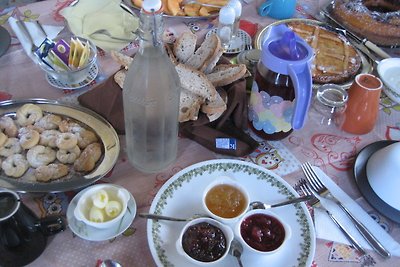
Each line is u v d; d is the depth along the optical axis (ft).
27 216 1.92
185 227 2.04
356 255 2.17
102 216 2.08
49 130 2.50
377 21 3.61
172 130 2.38
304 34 3.57
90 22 3.35
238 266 1.99
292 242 2.13
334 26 3.81
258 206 2.26
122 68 2.82
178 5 3.68
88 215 2.11
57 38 3.29
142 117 2.24
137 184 2.43
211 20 3.73
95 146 2.45
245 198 2.21
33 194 2.27
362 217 2.33
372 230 2.27
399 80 3.19
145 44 2.00
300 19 3.81
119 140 2.62
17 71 3.08
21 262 1.96
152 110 2.21
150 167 2.48
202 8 3.70
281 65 2.28
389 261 2.16
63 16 3.42
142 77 2.10
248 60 3.10
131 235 2.17
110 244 2.12
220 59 2.94
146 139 2.35
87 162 2.35
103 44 3.28
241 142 2.67
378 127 2.94
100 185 2.21
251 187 2.40
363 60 3.39
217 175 2.43
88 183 2.29
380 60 3.45
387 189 2.38
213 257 1.97
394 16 3.63
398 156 2.37
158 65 2.08
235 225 2.07
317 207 2.37
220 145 2.62
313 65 3.23
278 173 2.57
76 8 3.45
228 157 2.65
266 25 3.75
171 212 2.24
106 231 2.09
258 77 2.52
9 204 1.84
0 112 2.64
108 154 2.46
